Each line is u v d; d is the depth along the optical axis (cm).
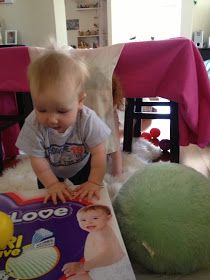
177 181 71
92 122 78
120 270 44
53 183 71
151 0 381
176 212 65
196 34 338
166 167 78
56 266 44
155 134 185
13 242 50
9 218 53
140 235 64
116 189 101
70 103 65
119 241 50
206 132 127
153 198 68
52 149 81
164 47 112
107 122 114
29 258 46
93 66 110
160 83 118
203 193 68
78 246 49
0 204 62
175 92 113
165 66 114
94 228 53
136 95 121
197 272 66
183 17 337
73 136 79
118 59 115
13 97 164
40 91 63
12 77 131
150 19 388
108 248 48
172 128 134
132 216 67
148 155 150
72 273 43
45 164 78
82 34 448
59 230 53
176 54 112
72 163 87
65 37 359
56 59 66
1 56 128
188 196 67
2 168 144
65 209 60
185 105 114
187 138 131
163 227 63
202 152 157
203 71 120
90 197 65
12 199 65
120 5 384
